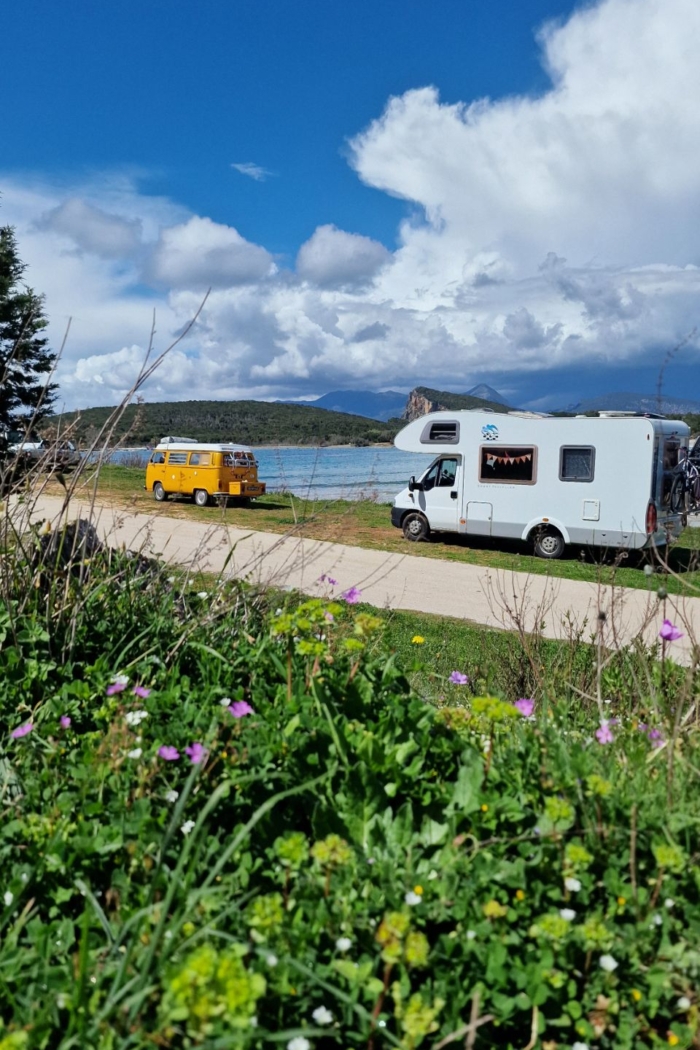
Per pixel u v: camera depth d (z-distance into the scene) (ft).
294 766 9.50
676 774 9.95
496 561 59.16
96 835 8.69
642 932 7.48
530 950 7.19
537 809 8.75
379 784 9.14
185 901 7.34
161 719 11.23
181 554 42.24
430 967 7.18
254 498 106.32
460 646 26.99
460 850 8.41
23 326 15.49
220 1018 5.78
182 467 96.48
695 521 59.82
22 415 14.93
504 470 63.52
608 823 8.53
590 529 59.57
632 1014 7.07
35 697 12.41
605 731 10.52
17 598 14.24
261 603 15.99
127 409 14.73
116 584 15.78
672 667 15.79
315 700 10.46
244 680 12.64
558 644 22.07
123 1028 6.12
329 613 11.38
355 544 65.57
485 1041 6.92
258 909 6.70
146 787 9.36
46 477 14.99
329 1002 6.91
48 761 10.27
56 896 8.17
